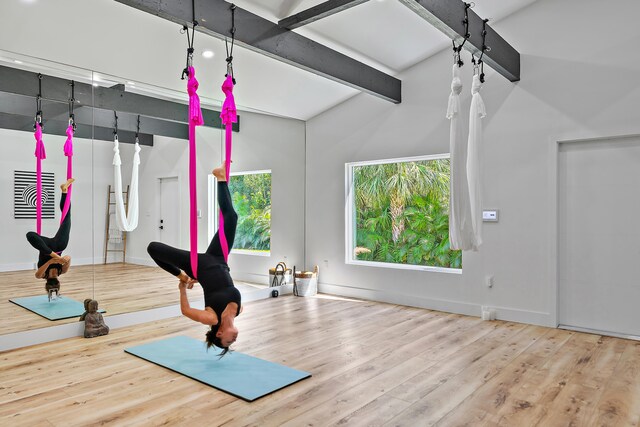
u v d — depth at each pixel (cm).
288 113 629
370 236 611
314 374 320
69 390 292
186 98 527
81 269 437
